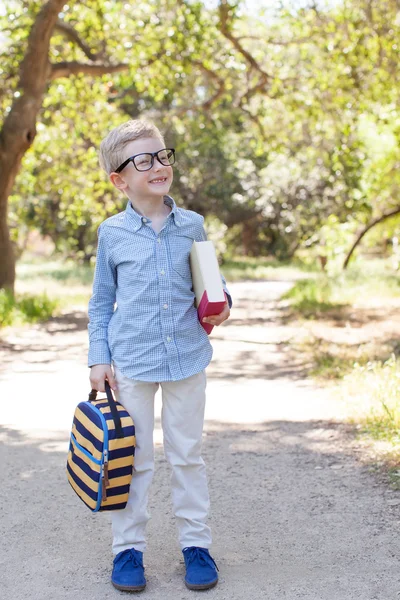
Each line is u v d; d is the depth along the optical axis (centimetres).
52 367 924
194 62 1688
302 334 1184
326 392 733
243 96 1834
